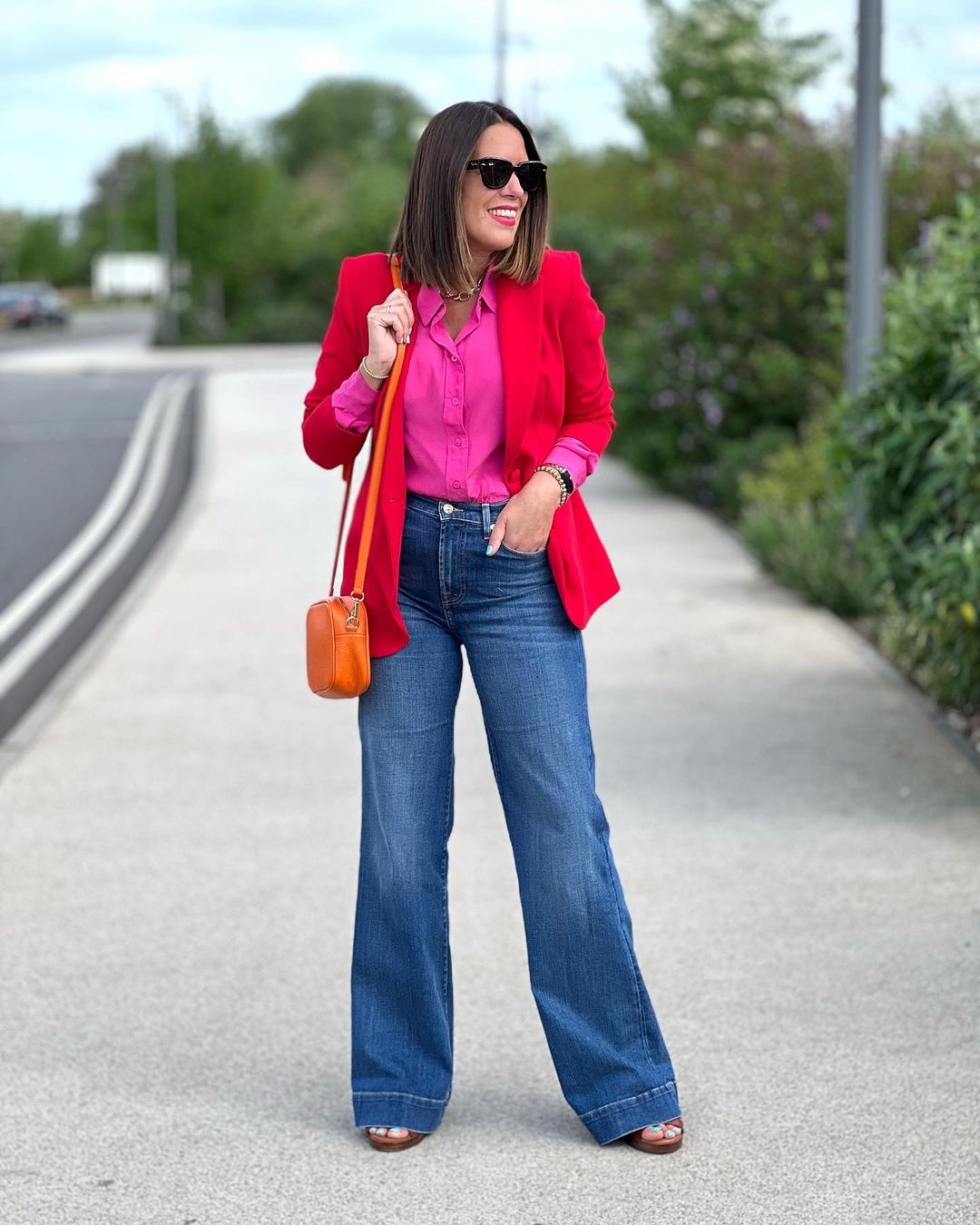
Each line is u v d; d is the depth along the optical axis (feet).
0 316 224.12
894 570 22.21
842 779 20.48
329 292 190.80
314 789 20.74
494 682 11.37
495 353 10.98
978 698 22.24
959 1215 10.57
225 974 14.99
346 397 11.16
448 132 10.74
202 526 44.75
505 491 11.21
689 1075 12.68
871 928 15.60
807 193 48.24
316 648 11.29
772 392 46.39
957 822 18.67
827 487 33.99
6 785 21.13
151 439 72.90
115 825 19.39
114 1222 10.79
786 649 27.91
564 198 115.03
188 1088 12.80
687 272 48.21
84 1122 12.24
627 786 20.39
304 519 45.65
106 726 23.99
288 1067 13.16
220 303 192.95
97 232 402.31
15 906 16.79
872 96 31.35
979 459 20.03
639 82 91.45
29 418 85.05
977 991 14.12
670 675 26.17
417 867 11.64
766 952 15.07
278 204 197.16
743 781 20.45
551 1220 10.68
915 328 23.52
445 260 10.74
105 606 34.96
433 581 11.28
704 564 36.58
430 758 11.59
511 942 15.53
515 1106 12.40
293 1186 11.24
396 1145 11.70
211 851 18.39
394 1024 11.85
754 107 90.53
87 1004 14.38
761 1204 10.79
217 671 27.45
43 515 49.88
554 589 11.37
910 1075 12.59
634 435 49.21
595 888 11.45
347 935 15.88
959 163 45.93
